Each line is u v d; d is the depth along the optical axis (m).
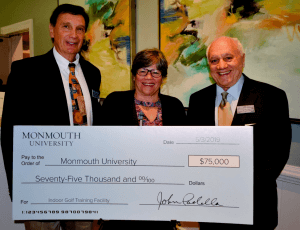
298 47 1.21
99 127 0.64
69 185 0.65
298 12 1.19
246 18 1.37
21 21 3.13
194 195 0.64
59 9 1.18
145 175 0.65
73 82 1.25
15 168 0.63
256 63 1.36
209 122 1.17
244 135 0.62
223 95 1.16
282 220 1.45
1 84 3.40
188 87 1.69
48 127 0.63
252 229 0.84
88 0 2.23
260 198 0.77
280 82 1.29
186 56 1.68
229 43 1.06
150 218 0.65
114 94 1.28
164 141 0.64
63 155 0.64
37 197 0.64
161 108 1.22
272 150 0.97
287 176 1.39
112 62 2.13
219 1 1.47
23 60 1.17
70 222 1.16
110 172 0.65
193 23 1.61
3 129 1.02
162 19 1.77
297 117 1.25
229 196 0.63
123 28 2.00
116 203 0.65
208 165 0.63
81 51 2.36
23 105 1.08
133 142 0.64
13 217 0.63
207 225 1.02
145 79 1.10
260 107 1.04
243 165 0.62
